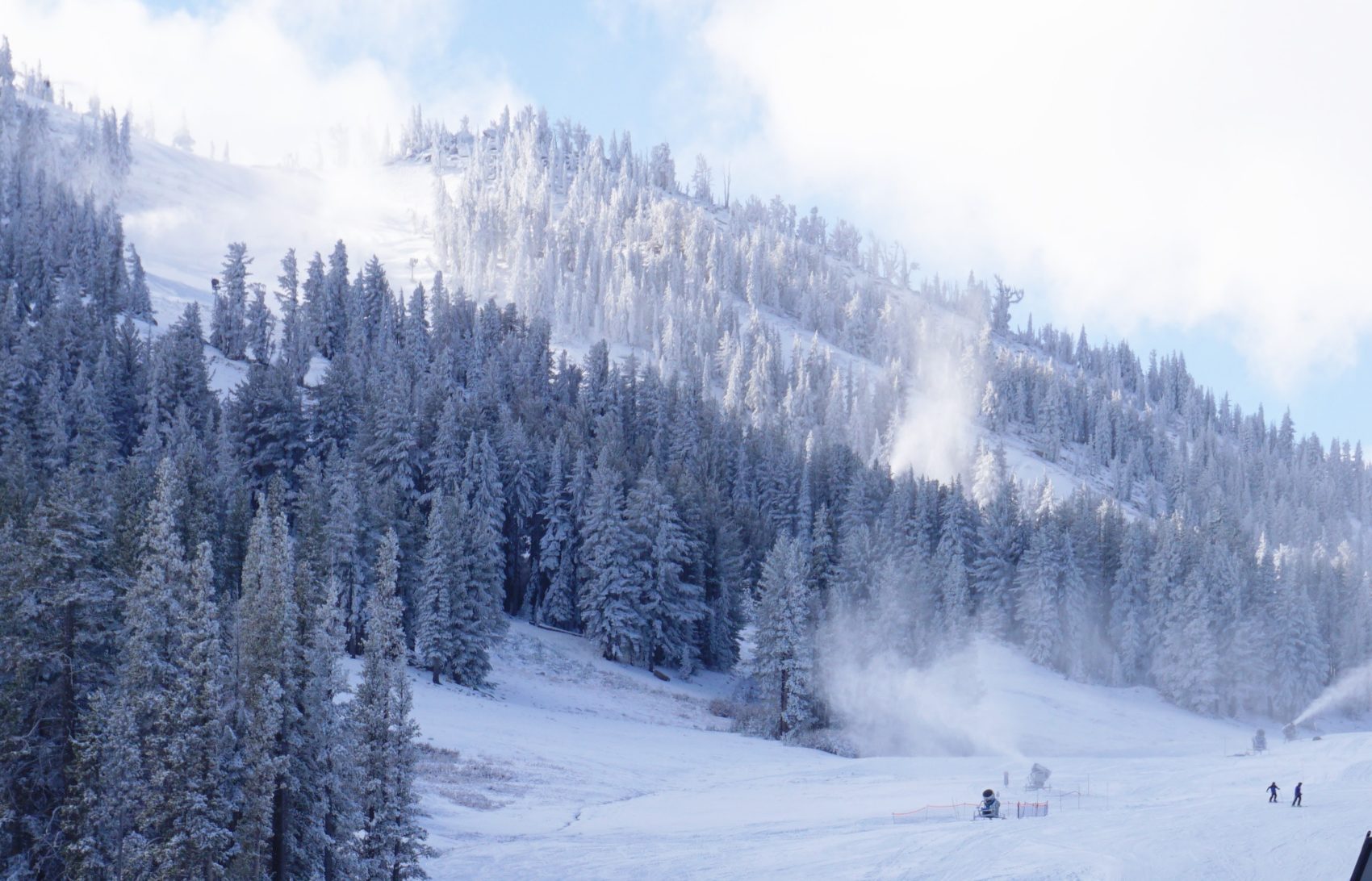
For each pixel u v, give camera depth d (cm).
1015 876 3027
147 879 2608
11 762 2672
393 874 3138
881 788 5431
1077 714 8981
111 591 2917
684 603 9225
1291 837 3494
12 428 7406
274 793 2859
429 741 5638
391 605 3262
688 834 4203
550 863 3706
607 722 7306
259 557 2995
